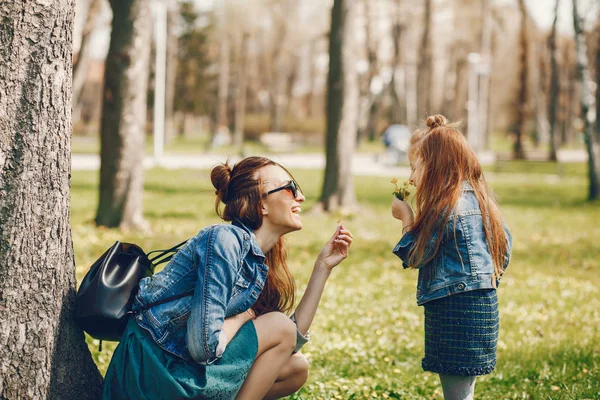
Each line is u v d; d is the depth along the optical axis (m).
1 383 3.64
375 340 7.01
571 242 14.02
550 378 5.82
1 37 3.63
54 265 3.80
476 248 4.18
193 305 3.62
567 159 44.59
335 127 17.56
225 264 3.67
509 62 64.38
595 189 22.52
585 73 22.53
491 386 5.64
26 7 3.66
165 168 29.08
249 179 4.00
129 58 13.58
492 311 4.21
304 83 80.81
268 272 4.19
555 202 21.64
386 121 66.06
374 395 5.20
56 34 3.76
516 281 10.20
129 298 3.80
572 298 9.15
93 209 16.75
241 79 57.06
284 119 69.75
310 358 6.20
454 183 4.25
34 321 3.72
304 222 16.05
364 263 11.37
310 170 31.27
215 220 15.87
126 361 3.68
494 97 73.44
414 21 50.78
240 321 3.83
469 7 51.91
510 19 51.62
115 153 13.73
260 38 65.50
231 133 65.62
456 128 4.45
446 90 64.62
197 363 3.64
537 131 63.78
